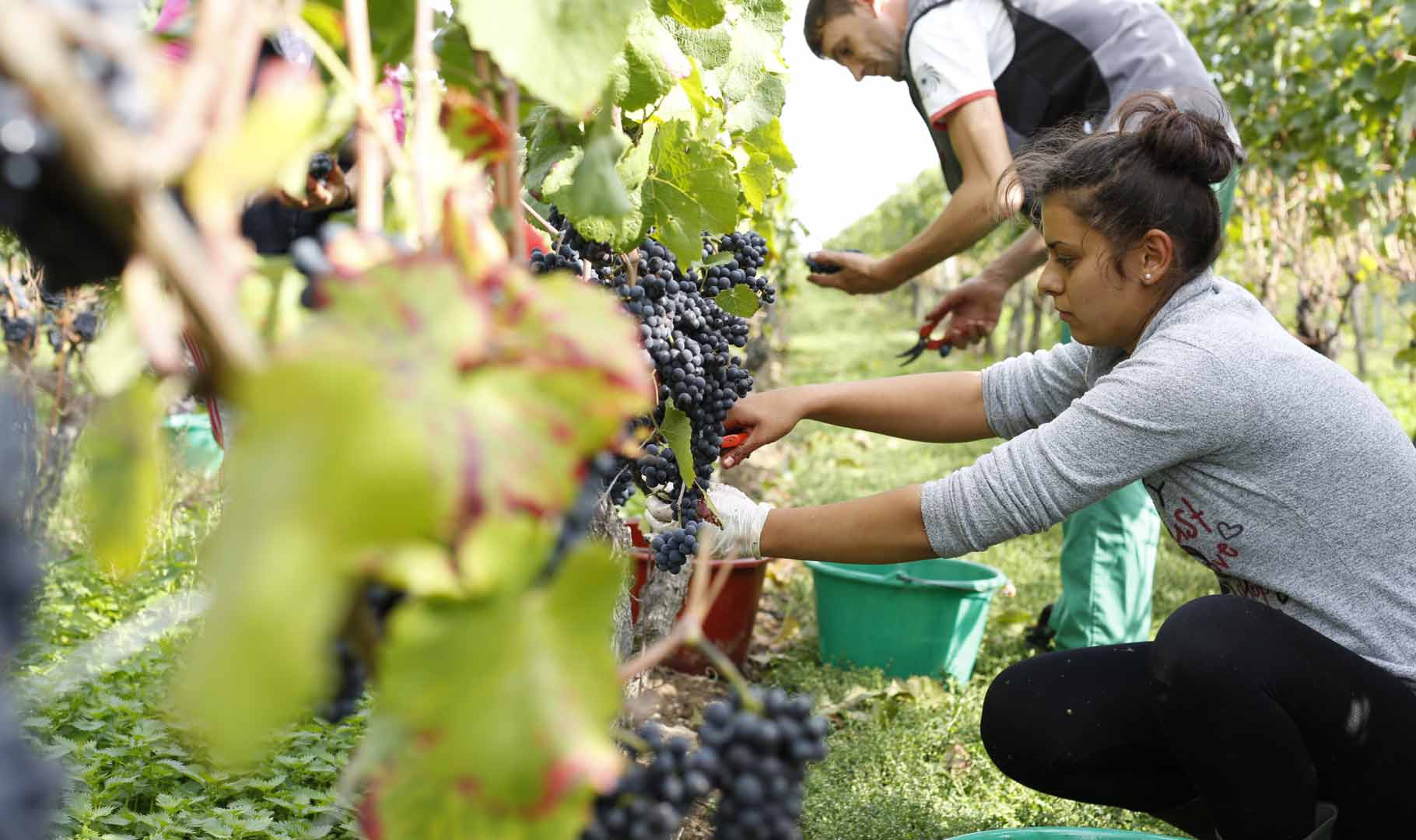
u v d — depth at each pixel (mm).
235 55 555
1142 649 2557
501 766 590
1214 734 2141
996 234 14961
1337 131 7570
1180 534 2348
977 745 3619
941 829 3041
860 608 4262
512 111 899
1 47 443
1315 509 2170
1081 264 2268
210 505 4766
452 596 586
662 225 1897
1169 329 2230
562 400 572
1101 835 2494
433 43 1152
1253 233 10039
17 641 623
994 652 4719
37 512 3516
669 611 2854
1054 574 5664
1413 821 2156
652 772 916
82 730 2932
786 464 8672
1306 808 2156
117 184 478
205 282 514
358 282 550
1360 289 12719
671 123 1814
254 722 478
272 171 558
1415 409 10828
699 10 1607
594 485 862
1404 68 6805
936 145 3797
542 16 845
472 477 524
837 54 3875
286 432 497
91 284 653
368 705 3299
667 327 1933
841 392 2725
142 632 3379
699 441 2131
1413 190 8703
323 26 974
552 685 603
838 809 3090
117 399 738
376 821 650
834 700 4023
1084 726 2482
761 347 8828
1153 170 2184
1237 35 8406
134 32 559
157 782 2863
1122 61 3412
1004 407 2754
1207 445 2170
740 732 930
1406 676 2166
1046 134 2494
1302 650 2123
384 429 498
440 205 806
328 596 488
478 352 547
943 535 2252
